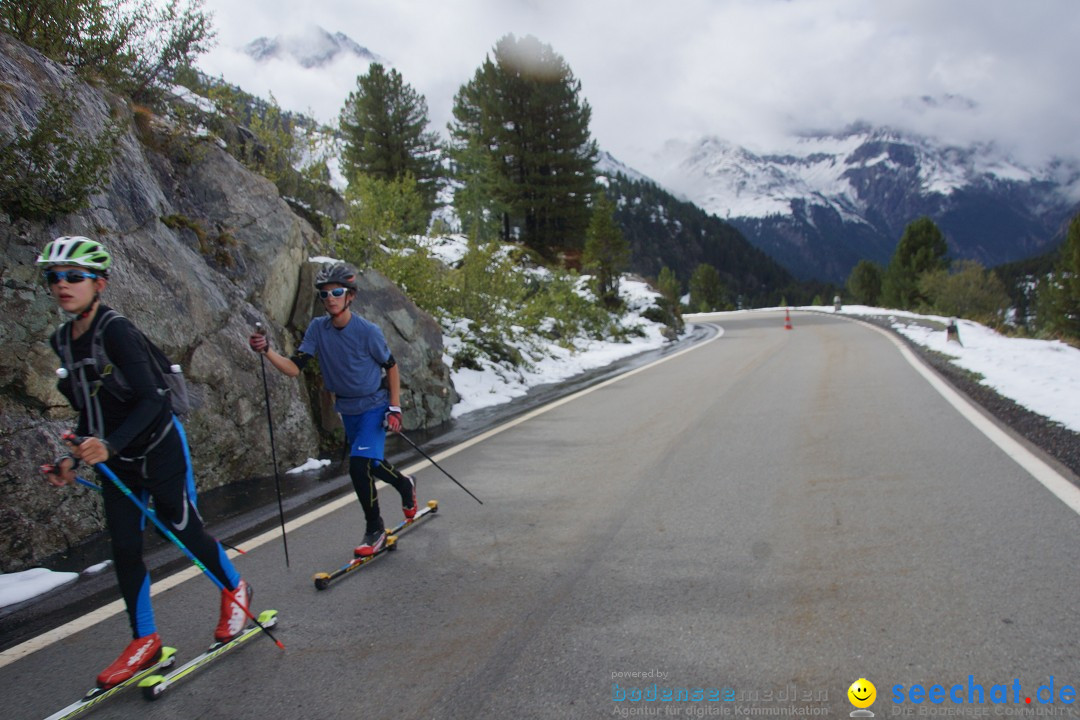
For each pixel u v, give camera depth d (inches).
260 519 183.8
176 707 98.5
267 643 116.6
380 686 101.3
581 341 787.4
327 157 437.7
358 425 157.9
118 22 265.9
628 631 113.4
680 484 200.7
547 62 1355.8
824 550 143.1
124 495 108.1
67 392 104.7
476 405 376.5
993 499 167.2
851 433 254.5
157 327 202.4
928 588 121.9
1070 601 113.3
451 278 498.6
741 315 1752.0
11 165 173.8
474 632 116.4
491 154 1397.6
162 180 263.6
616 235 1107.9
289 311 293.3
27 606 135.3
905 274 2176.4
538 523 172.9
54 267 99.5
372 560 152.9
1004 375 351.3
